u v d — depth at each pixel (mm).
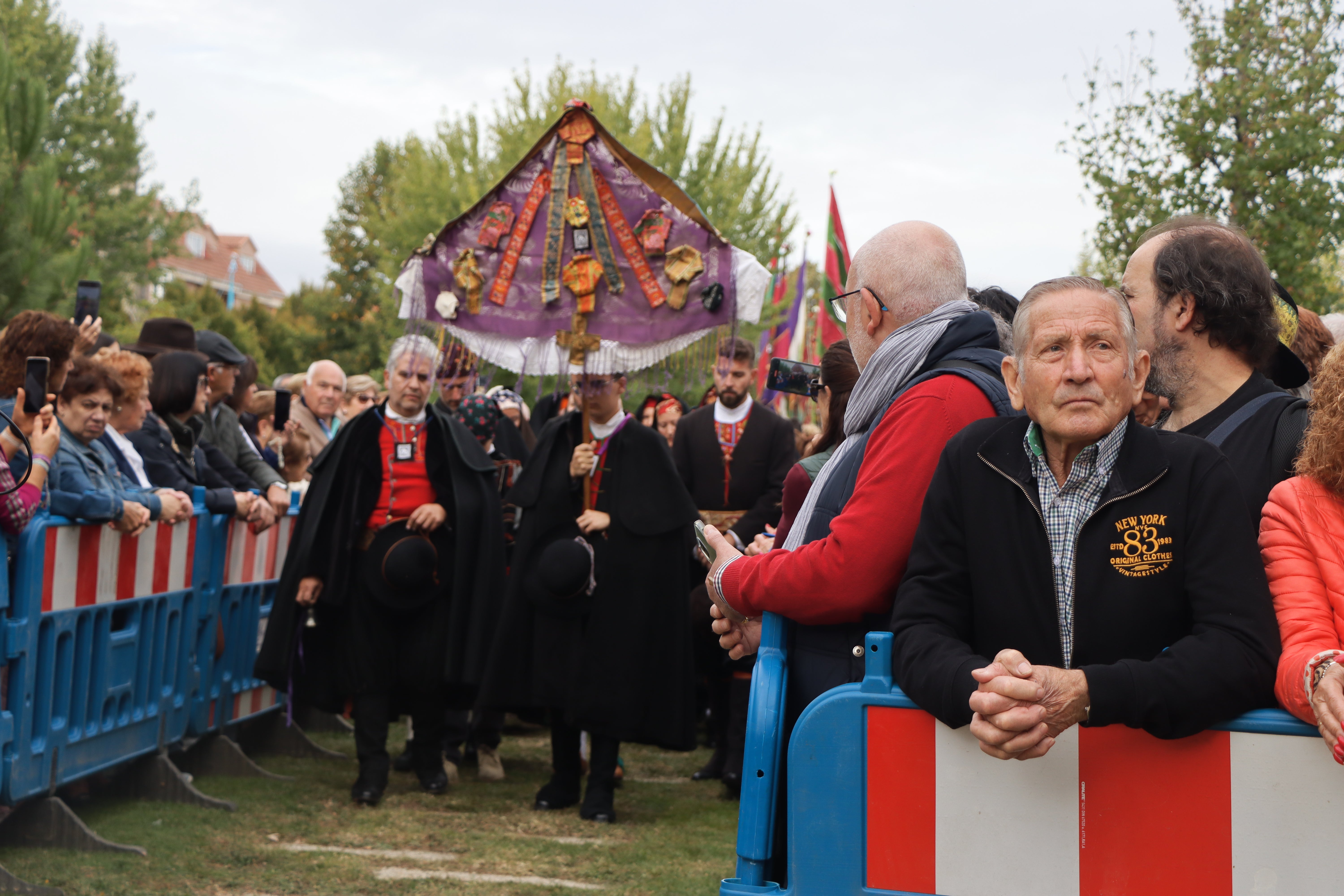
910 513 1840
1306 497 1642
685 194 4359
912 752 1580
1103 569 1606
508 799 4945
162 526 4336
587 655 4613
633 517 4719
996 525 1671
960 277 2205
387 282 22891
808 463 3002
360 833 4227
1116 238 9438
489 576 4953
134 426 4613
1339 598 1553
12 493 3316
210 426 5875
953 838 1558
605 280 4418
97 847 3678
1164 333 2152
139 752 4293
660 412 7430
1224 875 1485
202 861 3703
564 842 4223
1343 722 1381
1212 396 2137
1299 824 1470
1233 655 1478
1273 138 8883
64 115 33719
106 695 3965
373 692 4754
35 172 9539
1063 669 1499
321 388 7422
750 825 1759
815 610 1836
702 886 3670
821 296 11375
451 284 4531
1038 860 1526
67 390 3934
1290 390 2332
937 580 1691
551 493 4852
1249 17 9016
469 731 5770
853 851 1589
